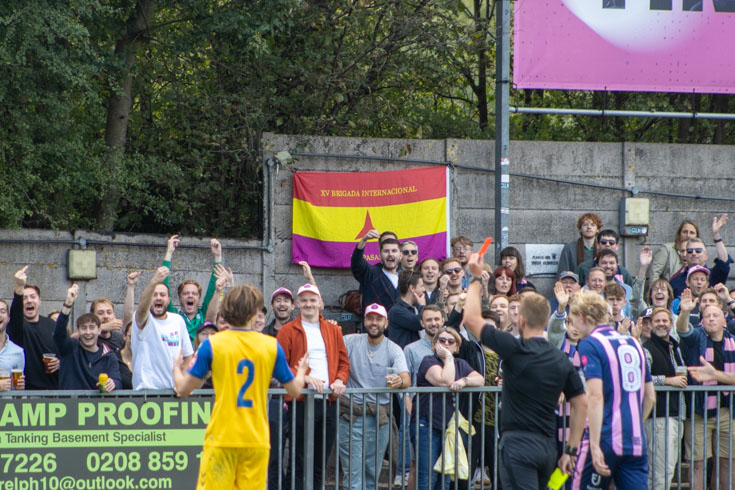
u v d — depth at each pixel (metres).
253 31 42.44
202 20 43.91
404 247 39.88
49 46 38.97
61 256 41.03
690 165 47.50
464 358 32.41
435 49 47.31
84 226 46.22
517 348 24.70
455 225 45.38
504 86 43.81
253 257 43.66
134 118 48.31
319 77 46.25
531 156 46.38
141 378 30.28
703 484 31.64
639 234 46.38
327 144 44.66
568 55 45.69
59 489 27.25
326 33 46.75
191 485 28.16
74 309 41.03
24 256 40.47
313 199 44.06
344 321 43.19
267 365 24.31
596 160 46.81
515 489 24.39
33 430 27.17
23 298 31.28
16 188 40.19
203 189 46.34
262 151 44.16
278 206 44.06
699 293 38.75
